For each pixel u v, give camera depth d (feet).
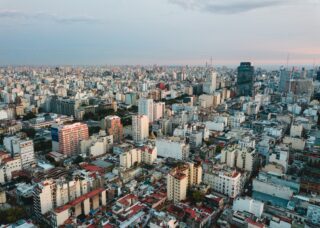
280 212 624.59
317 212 587.27
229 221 590.14
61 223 583.17
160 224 533.14
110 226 564.30
